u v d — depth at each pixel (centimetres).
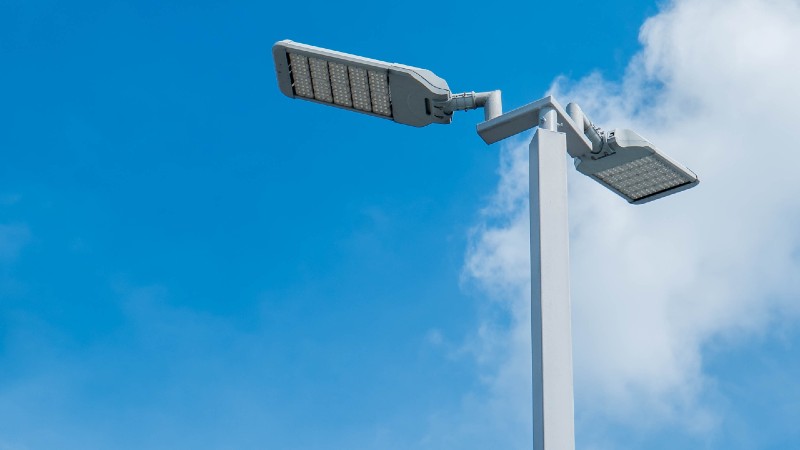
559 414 379
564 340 393
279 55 503
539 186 423
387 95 504
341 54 489
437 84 494
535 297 404
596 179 553
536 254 412
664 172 540
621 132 518
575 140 482
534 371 393
